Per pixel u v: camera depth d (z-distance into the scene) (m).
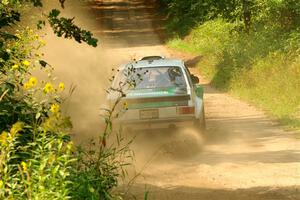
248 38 84.44
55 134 17.88
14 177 16.98
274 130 44.31
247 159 33.88
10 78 21.03
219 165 32.19
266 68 66.88
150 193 25.58
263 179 28.50
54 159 16.17
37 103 19.95
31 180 15.78
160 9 173.50
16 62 23.06
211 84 78.19
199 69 93.25
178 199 24.73
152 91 37.75
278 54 69.06
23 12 57.72
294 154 34.88
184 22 137.50
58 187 15.91
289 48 69.25
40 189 15.58
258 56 73.12
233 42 90.94
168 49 120.81
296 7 76.94
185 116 37.53
